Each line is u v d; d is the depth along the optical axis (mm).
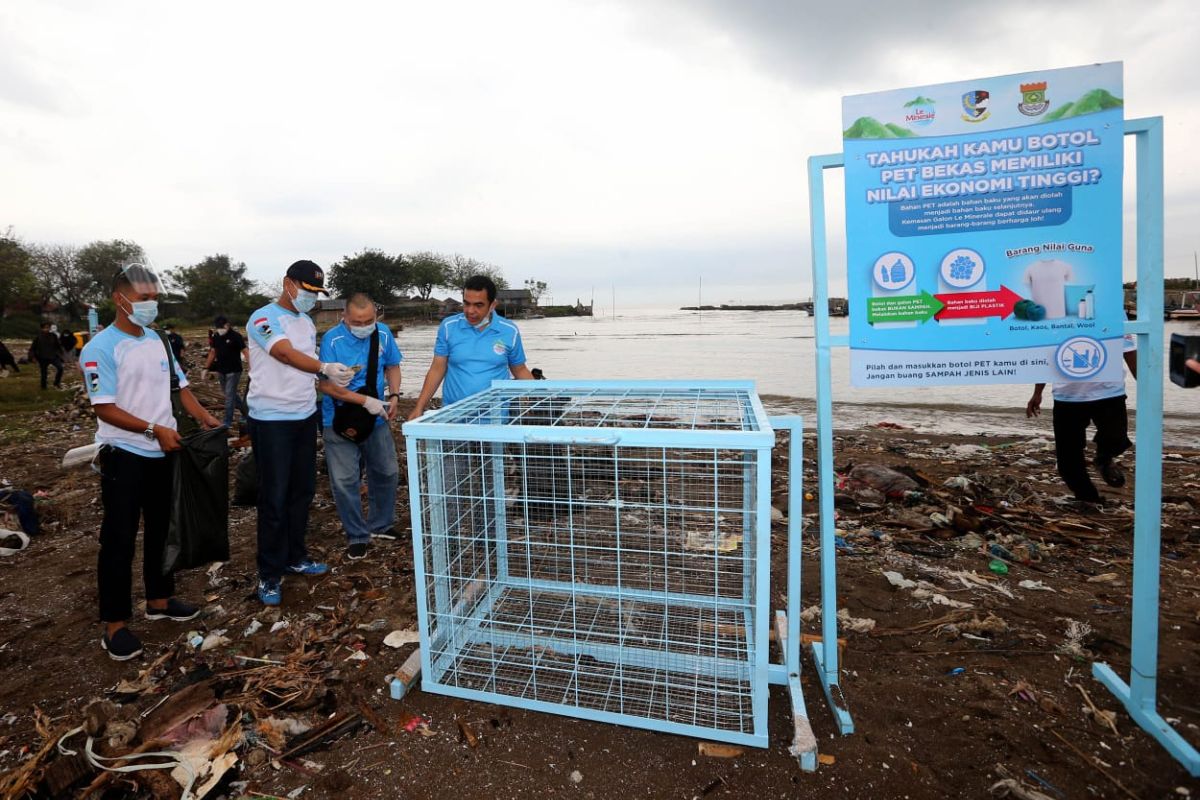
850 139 2516
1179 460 7312
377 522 4930
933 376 2562
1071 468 5258
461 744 2592
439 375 4441
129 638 3254
